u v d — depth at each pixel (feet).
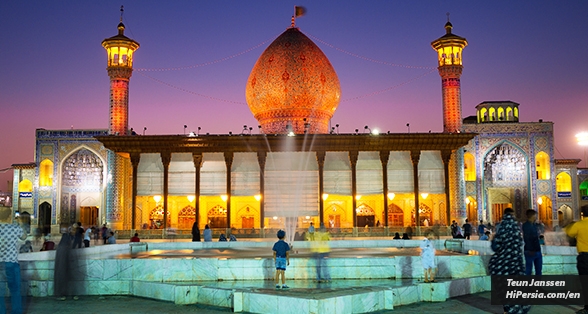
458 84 123.95
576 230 29.30
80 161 130.00
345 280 42.42
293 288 37.06
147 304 34.91
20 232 30.40
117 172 118.73
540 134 126.62
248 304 31.58
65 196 128.77
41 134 128.88
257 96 128.26
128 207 121.19
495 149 128.47
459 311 31.76
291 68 125.70
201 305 34.27
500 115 135.23
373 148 108.17
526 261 35.73
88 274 39.91
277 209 106.93
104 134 128.06
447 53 124.47
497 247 29.17
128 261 40.86
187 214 122.93
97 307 33.94
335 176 108.99
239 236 104.78
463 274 43.45
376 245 71.41
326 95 127.44
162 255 58.13
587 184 153.07
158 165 109.50
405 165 109.81
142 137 105.60
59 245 38.86
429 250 39.73
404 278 43.19
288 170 108.37
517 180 127.34
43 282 38.68
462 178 117.91
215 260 42.29
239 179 108.37
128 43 123.95
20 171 133.69
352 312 30.22
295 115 127.13
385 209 106.22
